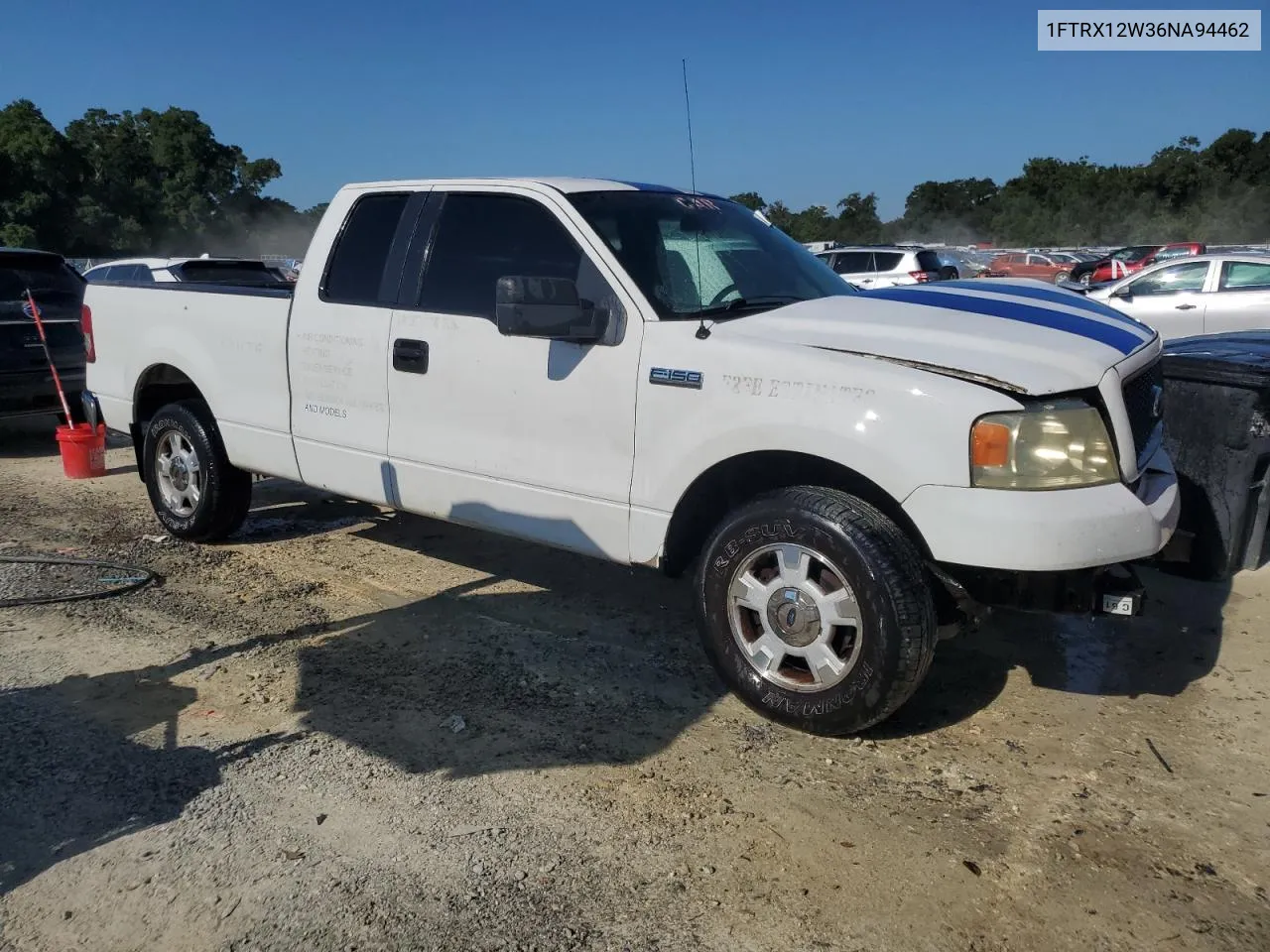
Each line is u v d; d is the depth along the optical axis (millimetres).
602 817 3213
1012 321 3711
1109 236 68312
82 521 6688
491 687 4133
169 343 5812
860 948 2633
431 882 2910
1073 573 3273
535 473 4262
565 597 5160
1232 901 2791
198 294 5676
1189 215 65875
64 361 9109
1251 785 3357
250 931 2721
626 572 5539
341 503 7098
